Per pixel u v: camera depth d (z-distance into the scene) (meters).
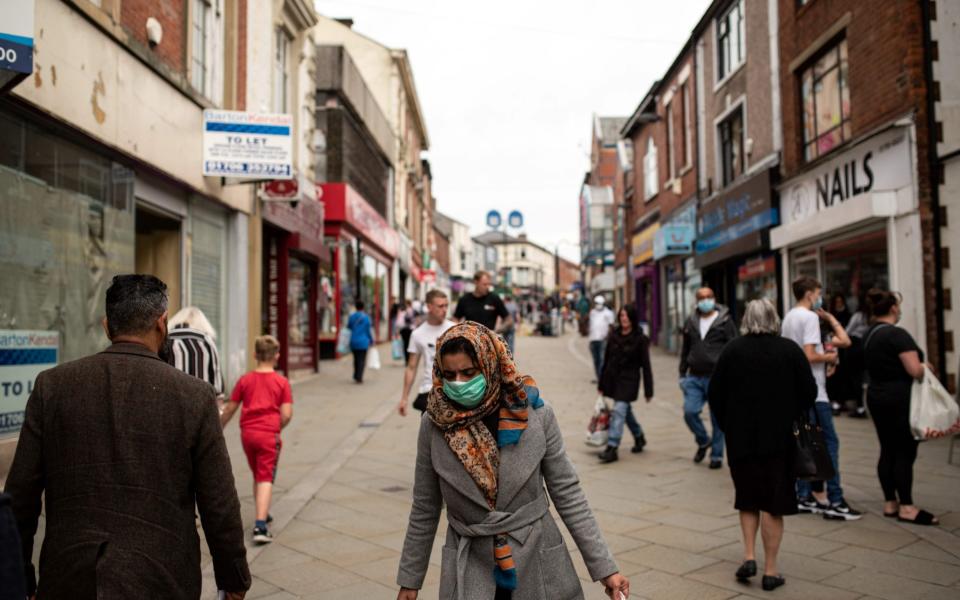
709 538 5.37
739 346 4.66
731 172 17.94
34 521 2.37
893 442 5.70
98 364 2.45
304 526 5.73
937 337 9.62
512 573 2.49
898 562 4.77
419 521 2.71
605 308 15.45
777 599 4.23
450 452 2.60
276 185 13.49
